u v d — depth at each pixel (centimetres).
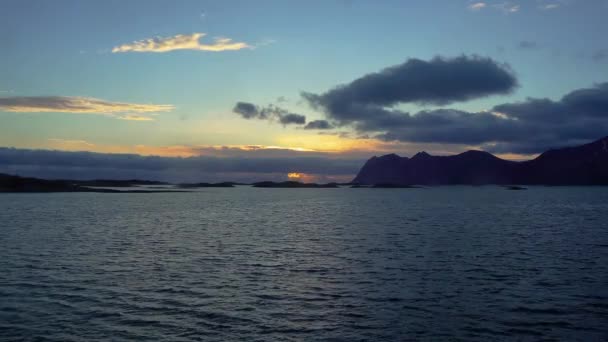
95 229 5912
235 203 14325
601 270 3194
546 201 15412
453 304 2345
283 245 4494
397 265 3391
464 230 5903
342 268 3284
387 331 1944
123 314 2153
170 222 7162
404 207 11956
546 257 3738
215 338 1853
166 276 2986
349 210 10700
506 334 1909
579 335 1897
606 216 8456
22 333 1888
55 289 2609
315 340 1839
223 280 2878
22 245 4359
